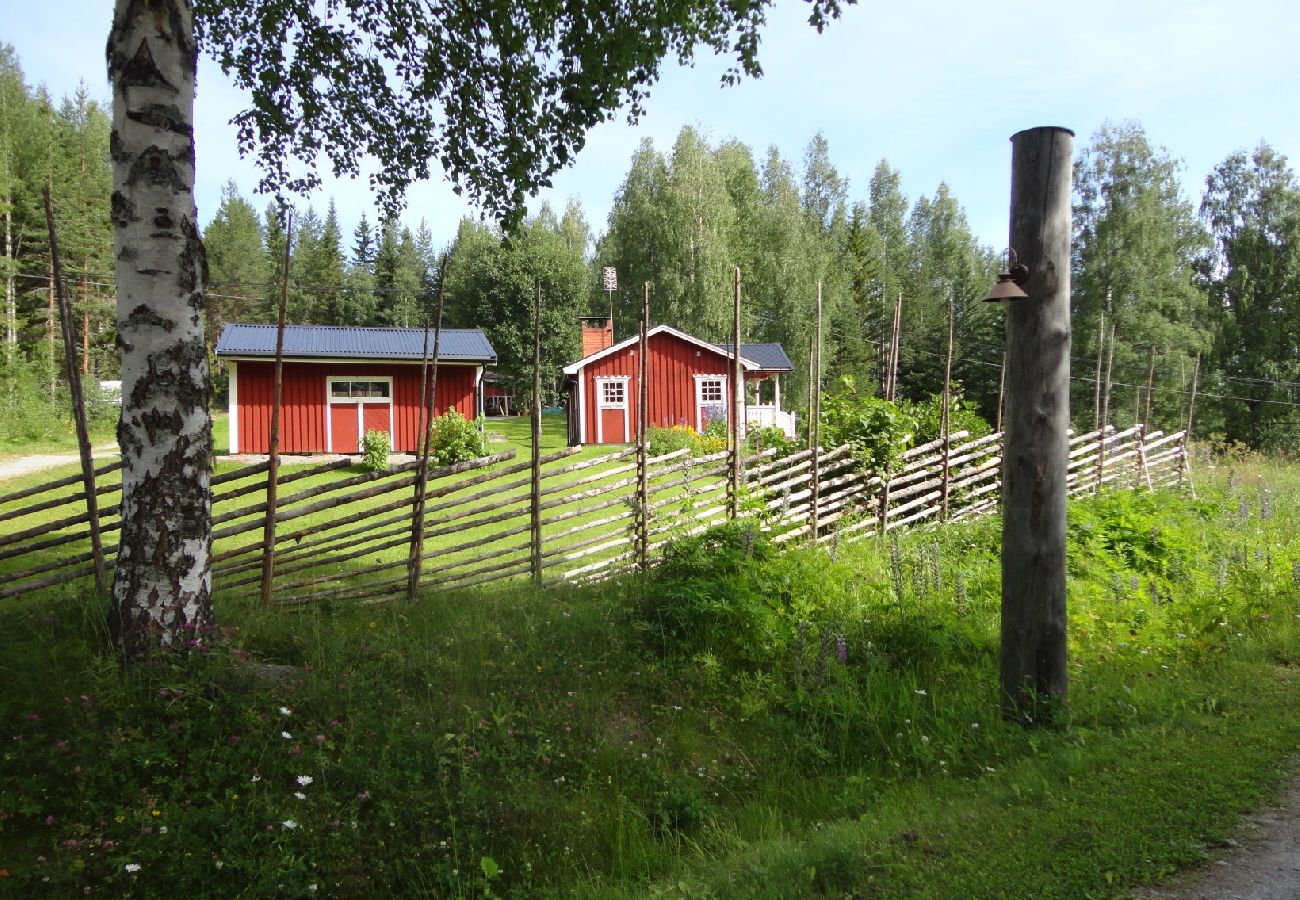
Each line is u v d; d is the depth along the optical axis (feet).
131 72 14.28
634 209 121.08
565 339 147.02
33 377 83.71
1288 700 14.17
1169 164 109.19
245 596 19.57
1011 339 15.11
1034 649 14.99
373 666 16.06
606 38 20.76
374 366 68.03
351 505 40.19
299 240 232.12
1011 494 15.15
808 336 121.60
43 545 18.29
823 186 157.07
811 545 26.48
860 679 17.99
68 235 99.40
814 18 19.12
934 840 10.04
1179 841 9.10
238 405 65.26
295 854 11.38
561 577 23.77
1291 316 109.81
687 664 18.71
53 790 11.71
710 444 61.16
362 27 21.67
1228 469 52.49
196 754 12.46
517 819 12.93
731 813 13.94
